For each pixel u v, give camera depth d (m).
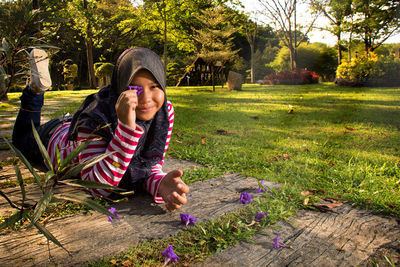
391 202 1.75
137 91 1.43
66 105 6.82
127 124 1.39
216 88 16.06
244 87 16.00
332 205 1.74
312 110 6.18
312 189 1.98
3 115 5.36
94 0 14.83
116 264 1.18
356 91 10.14
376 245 1.33
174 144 3.26
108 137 1.51
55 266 1.16
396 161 2.62
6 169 2.29
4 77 0.94
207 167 2.46
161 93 1.52
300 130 4.14
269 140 3.52
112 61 30.91
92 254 1.24
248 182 2.12
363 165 2.50
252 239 1.36
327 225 1.51
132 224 1.50
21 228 1.42
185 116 5.47
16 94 10.34
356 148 3.11
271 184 2.08
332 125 4.48
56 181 0.86
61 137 1.78
